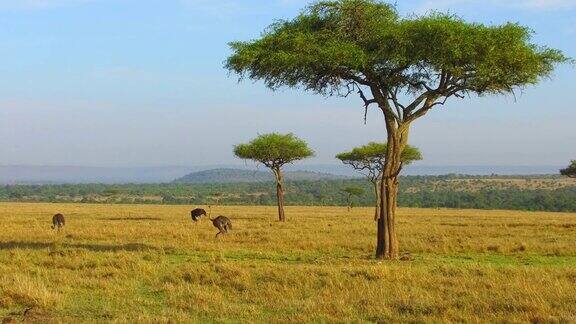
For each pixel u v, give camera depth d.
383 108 21.33
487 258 20.94
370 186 175.62
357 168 57.78
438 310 11.48
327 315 11.17
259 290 13.68
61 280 14.72
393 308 11.79
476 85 21.31
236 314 11.47
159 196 160.25
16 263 17.52
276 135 48.66
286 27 21.77
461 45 19.59
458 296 12.93
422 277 15.10
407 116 21.28
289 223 40.09
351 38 21.41
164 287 13.91
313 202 138.00
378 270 15.69
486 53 19.77
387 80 21.17
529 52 20.28
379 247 20.83
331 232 31.16
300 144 48.09
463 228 35.53
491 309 11.54
